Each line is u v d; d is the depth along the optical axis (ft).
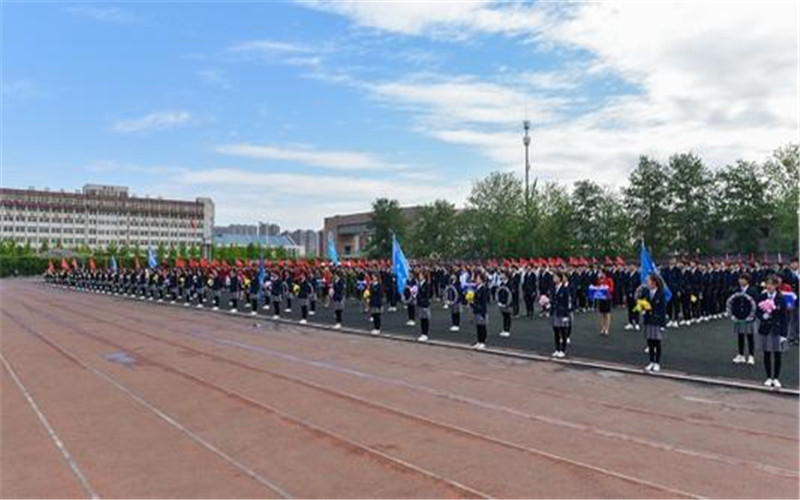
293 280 121.19
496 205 225.15
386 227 277.44
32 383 51.34
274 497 26.17
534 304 105.09
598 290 76.18
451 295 86.12
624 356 60.44
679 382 49.19
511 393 45.68
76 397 45.83
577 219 211.41
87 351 69.97
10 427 37.55
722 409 40.42
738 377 49.80
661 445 32.73
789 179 211.82
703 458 30.63
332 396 45.16
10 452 32.73
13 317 115.85
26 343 77.46
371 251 280.92
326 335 83.66
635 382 49.42
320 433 35.58
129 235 526.57
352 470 29.35
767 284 47.83
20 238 482.69
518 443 33.30
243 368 57.57
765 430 35.50
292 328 93.20
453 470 29.17
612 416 38.81
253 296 120.57
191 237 556.10
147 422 38.45
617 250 210.18
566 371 54.49
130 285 196.44
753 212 208.23
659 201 216.74
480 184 229.86
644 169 218.59
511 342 71.46
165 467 30.12
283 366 58.44
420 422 37.70
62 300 170.09
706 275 89.35
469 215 237.45
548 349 65.92
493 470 29.12
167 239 543.39
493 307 113.80
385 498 25.94
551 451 31.91
